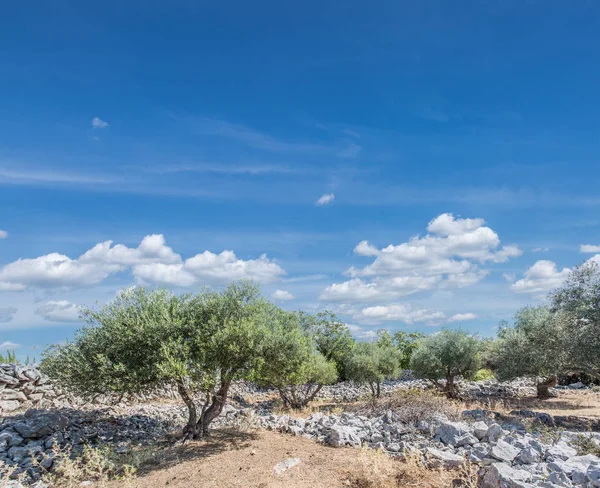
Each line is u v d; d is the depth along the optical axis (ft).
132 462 35.40
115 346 39.65
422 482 27.25
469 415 46.29
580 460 27.68
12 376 58.95
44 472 35.01
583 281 57.26
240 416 53.88
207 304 41.96
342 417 46.50
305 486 27.14
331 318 103.96
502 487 24.41
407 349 136.87
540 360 64.34
